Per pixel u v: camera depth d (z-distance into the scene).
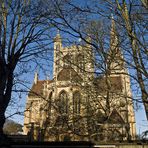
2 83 15.66
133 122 54.72
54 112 35.69
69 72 32.59
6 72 16.03
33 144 11.97
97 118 28.48
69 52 26.30
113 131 27.69
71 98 51.53
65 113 31.16
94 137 26.94
